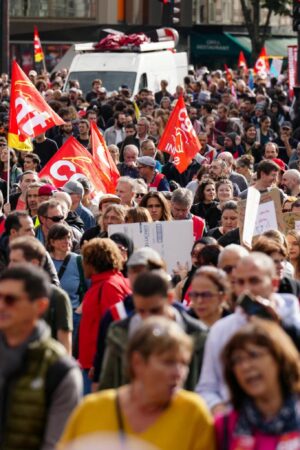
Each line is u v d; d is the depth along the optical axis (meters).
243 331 10.65
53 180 30.89
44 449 11.44
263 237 17.14
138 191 28.05
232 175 34.09
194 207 29.14
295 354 10.66
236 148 45.25
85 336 17.38
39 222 23.11
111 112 52.69
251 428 10.64
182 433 10.79
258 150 45.28
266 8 112.75
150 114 52.75
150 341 10.65
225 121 49.88
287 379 10.62
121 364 13.82
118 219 21.94
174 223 21.34
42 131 31.09
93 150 32.16
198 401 10.91
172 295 13.85
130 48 65.69
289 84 70.56
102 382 13.95
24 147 31.03
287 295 14.42
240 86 69.06
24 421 11.48
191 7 114.19
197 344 13.96
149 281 13.20
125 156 35.72
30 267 11.79
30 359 11.56
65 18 107.88
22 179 28.20
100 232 22.64
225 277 14.92
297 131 48.38
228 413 10.84
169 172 37.75
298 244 19.72
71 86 62.00
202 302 14.79
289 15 109.88
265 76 79.19
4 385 11.52
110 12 109.25
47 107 31.14
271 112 56.75
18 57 106.81
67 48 108.38
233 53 115.44
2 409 11.53
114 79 64.50
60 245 20.08
